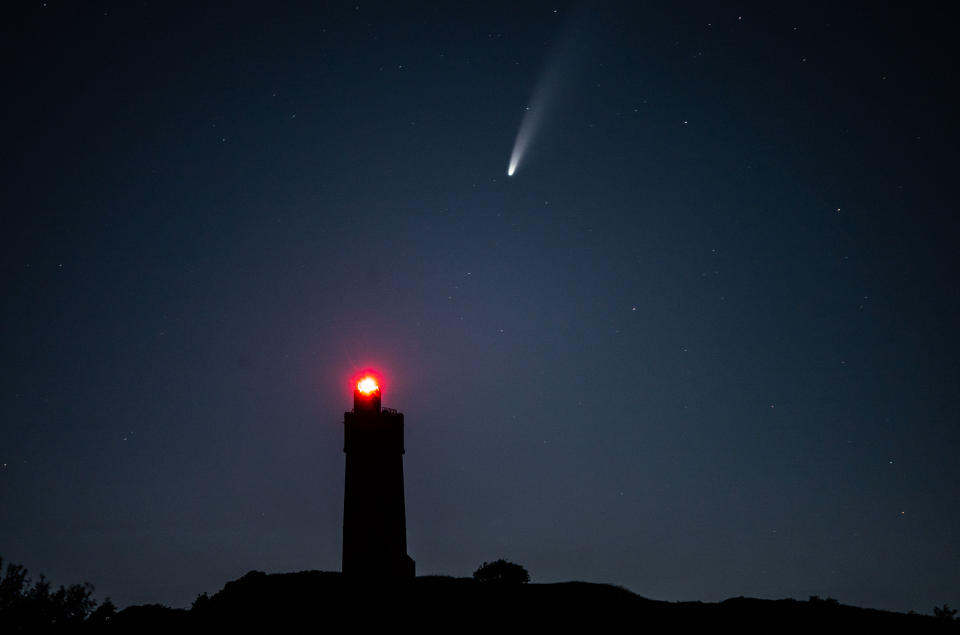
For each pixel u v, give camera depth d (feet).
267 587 176.65
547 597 166.20
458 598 165.48
